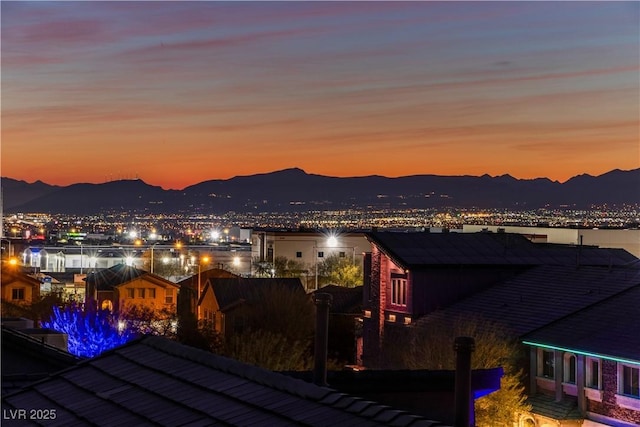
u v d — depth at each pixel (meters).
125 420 11.81
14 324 38.50
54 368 21.50
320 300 15.62
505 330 43.22
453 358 42.69
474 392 19.44
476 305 49.78
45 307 83.81
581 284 47.25
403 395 18.41
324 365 15.55
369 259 58.78
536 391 41.00
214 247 182.12
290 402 11.02
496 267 53.34
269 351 53.69
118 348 15.02
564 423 38.12
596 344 38.38
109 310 78.69
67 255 170.62
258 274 118.25
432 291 52.69
